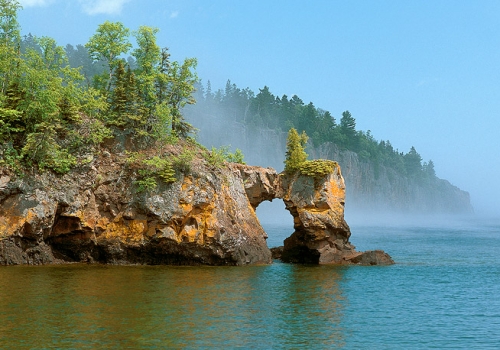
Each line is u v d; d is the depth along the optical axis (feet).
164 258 188.75
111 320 105.81
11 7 195.52
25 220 167.63
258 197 223.71
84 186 184.03
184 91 226.99
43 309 112.16
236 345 94.12
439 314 127.13
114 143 195.42
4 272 154.81
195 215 190.39
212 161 204.44
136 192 187.11
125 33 222.69
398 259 251.19
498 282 181.06
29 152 174.09
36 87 180.34
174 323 105.91
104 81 222.07
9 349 86.07
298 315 118.93
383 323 115.85
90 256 186.39
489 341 104.12
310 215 218.38
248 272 180.24
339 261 220.43
